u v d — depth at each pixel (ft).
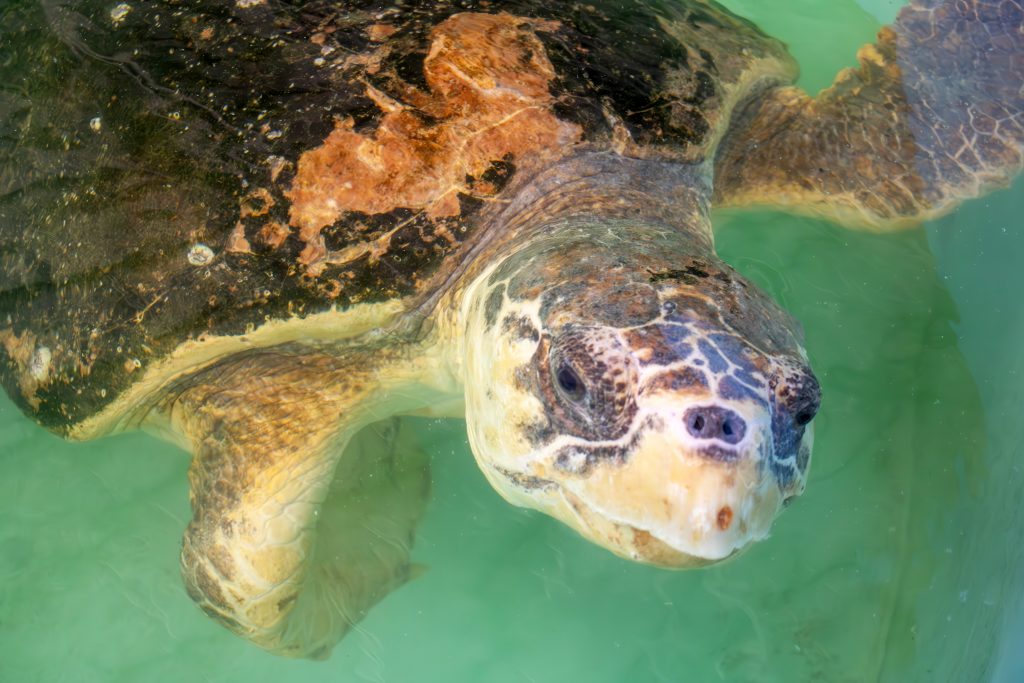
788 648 2.57
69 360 2.66
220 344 2.52
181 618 2.76
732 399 1.93
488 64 2.59
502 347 2.21
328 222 2.48
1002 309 2.93
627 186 2.58
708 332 2.00
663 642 2.62
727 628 2.62
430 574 2.76
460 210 2.49
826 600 2.62
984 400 2.82
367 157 2.49
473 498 2.84
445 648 2.66
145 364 2.56
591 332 2.02
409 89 2.54
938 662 2.46
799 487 2.12
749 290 2.16
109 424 2.72
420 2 2.75
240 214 2.51
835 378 2.92
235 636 2.73
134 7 2.83
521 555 2.77
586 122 2.58
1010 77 3.21
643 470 1.94
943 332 2.99
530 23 2.73
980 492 2.68
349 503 2.78
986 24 3.35
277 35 2.66
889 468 2.78
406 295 2.48
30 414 2.81
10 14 3.10
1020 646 2.24
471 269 2.49
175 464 3.01
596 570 2.73
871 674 2.50
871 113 3.15
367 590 2.69
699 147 2.73
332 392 2.63
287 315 2.48
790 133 3.14
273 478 2.52
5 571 2.84
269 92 2.58
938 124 3.13
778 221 3.18
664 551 2.00
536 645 2.65
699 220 2.66
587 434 2.02
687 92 2.79
